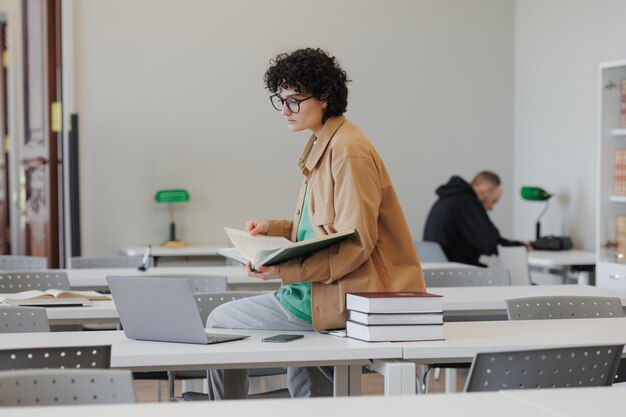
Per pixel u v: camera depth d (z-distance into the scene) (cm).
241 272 562
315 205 322
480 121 841
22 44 820
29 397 209
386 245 323
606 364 269
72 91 764
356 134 321
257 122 796
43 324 350
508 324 339
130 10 774
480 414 189
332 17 809
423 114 830
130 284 299
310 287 319
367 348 284
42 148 789
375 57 818
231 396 341
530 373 259
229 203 793
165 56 780
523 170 838
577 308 388
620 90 593
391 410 192
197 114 786
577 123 764
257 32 795
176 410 190
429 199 831
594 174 743
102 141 771
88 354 268
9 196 1157
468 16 837
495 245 701
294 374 355
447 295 447
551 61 796
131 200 777
